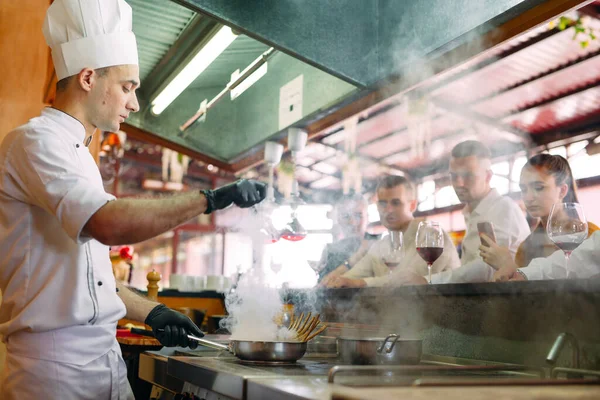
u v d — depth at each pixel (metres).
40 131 1.31
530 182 2.32
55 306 1.33
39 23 2.90
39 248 1.35
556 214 1.43
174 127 2.87
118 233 1.20
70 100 1.43
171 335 1.54
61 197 1.22
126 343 1.90
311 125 2.51
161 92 2.61
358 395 0.64
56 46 1.44
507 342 1.28
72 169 1.26
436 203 7.26
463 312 1.40
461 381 0.75
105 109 1.45
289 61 2.39
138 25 2.06
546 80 5.11
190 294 3.63
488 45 1.77
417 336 1.55
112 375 1.42
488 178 2.73
